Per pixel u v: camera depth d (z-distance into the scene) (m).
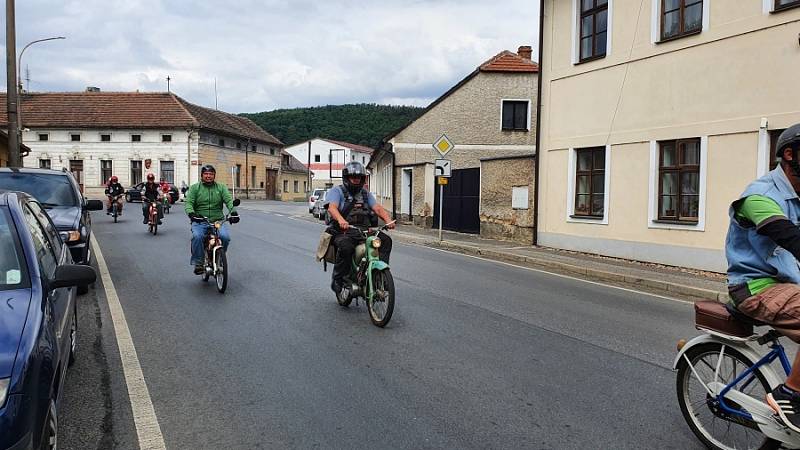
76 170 47.28
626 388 4.79
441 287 9.41
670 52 12.34
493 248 15.33
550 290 9.55
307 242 15.55
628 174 13.35
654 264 12.60
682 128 12.10
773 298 3.19
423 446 3.71
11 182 9.30
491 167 18.28
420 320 7.00
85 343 5.88
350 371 5.09
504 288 9.52
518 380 4.93
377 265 6.59
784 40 10.35
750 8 10.86
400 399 4.47
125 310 7.30
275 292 8.53
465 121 28.59
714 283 10.20
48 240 4.73
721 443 3.70
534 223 16.22
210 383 4.77
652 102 12.77
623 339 6.36
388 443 3.74
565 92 15.15
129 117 47.72
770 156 10.66
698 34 11.75
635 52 13.13
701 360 3.81
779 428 3.26
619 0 13.53
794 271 3.28
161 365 5.21
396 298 8.37
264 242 15.42
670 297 9.43
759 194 3.17
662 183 12.70
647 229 12.84
